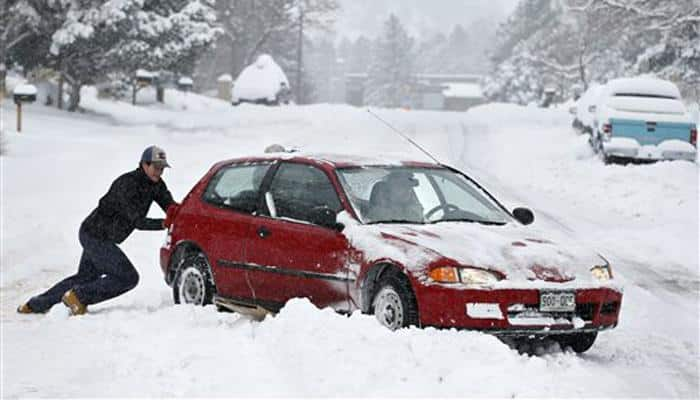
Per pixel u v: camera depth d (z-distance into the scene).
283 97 170.12
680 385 19.88
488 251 21.42
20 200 49.75
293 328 21.22
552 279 21.12
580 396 17.80
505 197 56.09
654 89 69.12
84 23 102.00
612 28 131.62
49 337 23.47
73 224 43.91
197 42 113.56
